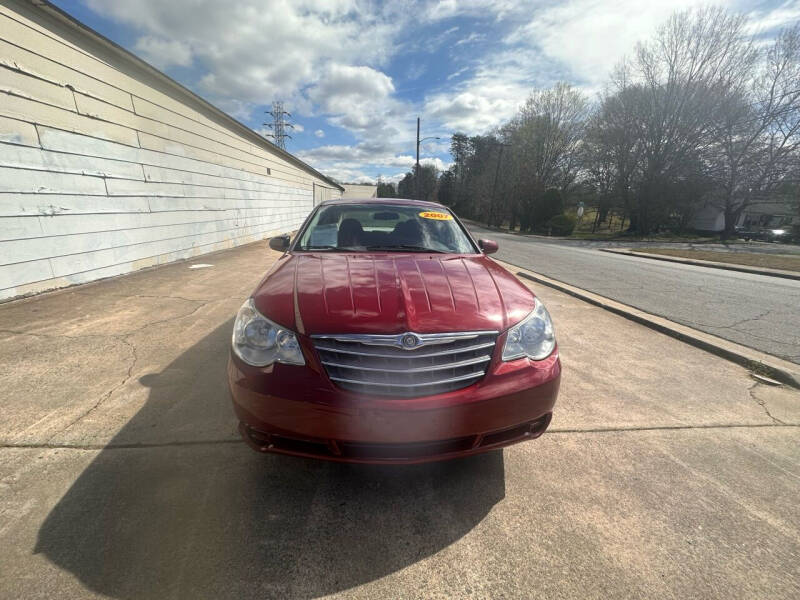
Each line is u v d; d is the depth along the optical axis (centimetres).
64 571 134
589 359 352
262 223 1235
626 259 1307
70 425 219
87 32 512
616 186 3281
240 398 165
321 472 190
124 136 606
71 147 508
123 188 608
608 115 3075
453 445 167
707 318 486
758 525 168
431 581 138
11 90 428
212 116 889
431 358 163
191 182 809
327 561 143
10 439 205
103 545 145
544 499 179
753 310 540
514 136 4062
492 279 220
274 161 1338
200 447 205
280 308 178
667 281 796
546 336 190
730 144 2603
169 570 136
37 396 249
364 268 222
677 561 149
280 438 163
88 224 543
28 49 445
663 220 3106
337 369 162
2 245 430
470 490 183
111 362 301
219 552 145
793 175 2470
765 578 143
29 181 454
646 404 272
